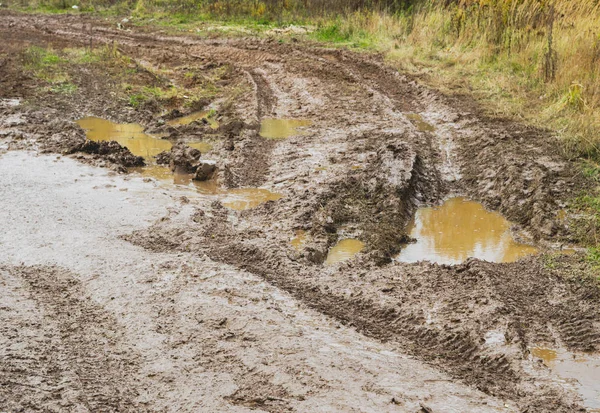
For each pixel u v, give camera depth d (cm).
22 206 908
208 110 1484
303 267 760
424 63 1717
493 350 607
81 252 779
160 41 2219
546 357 609
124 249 789
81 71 1753
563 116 1248
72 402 517
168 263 752
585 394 559
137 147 1229
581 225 873
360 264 774
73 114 1419
